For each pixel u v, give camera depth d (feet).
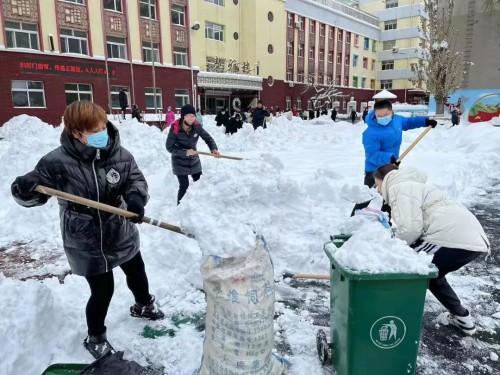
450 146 37.29
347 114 143.95
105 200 7.66
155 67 85.40
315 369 7.68
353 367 6.47
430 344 8.60
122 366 7.39
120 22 78.89
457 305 8.77
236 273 6.40
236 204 10.28
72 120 7.10
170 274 11.40
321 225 12.42
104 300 8.02
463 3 59.88
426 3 64.34
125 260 8.16
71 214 7.50
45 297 8.64
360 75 164.76
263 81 116.16
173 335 8.98
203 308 10.06
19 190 6.83
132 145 28.48
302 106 134.92
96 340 8.18
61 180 7.29
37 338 8.03
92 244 7.60
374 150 14.43
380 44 171.73
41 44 68.23
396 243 6.50
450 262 8.22
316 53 138.21
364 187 14.12
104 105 77.25
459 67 60.95
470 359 8.11
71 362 8.00
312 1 132.16
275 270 11.46
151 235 14.23
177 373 7.73
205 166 17.84
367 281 6.10
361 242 6.48
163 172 25.34
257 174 11.10
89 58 74.13
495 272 12.16
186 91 92.68
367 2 175.94
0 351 7.29
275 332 9.01
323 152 37.78
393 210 8.36
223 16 105.91
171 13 87.76
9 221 16.24
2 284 8.86
